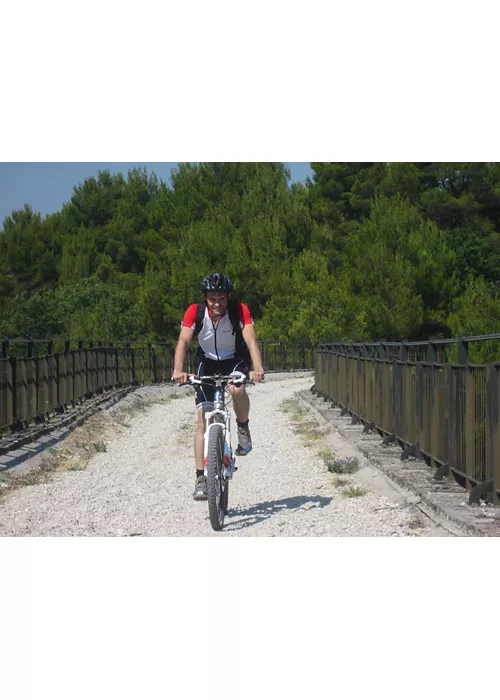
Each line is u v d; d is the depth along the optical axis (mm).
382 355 13094
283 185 63750
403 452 10156
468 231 50625
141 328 50750
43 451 12211
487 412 7438
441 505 7383
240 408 7414
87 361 20406
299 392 24953
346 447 12242
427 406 9773
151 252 64875
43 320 47281
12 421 12875
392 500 8352
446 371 8742
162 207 72938
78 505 8828
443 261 41188
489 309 18000
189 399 28188
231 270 52250
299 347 48281
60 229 77812
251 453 12898
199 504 8852
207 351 7383
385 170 58531
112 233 71500
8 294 65750
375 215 44344
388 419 12164
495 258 49594
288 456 12430
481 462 7770
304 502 8664
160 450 13703
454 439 8562
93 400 20188
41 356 15062
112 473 11203
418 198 54344
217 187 69312
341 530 7254
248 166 70812
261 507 8500
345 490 9109
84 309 53188
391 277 39938
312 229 56469
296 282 48750
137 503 8953
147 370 31250
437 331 40594
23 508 8641
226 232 58688
